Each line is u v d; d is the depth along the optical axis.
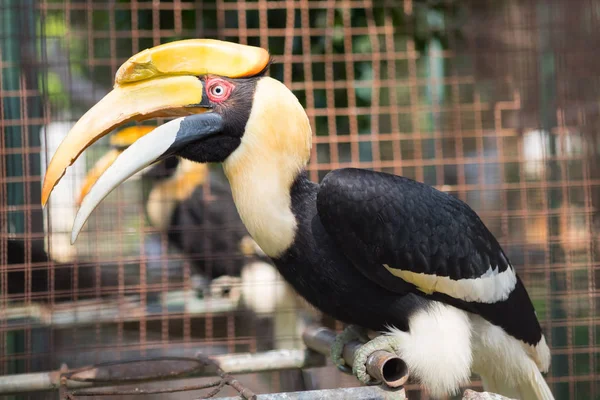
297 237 3.41
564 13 5.17
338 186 3.38
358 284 3.46
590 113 5.07
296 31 5.55
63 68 5.62
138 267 5.87
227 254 5.68
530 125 5.44
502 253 3.67
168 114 3.39
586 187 5.06
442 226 3.47
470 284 3.50
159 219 6.07
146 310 5.30
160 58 3.29
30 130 5.02
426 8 5.72
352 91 5.36
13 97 4.95
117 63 5.16
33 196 5.04
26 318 4.76
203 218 6.03
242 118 3.31
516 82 5.48
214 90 3.32
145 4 5.22
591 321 5.04
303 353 3.95
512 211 5.33
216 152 3.36
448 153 6.20
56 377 3.61
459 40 5.68
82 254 5.66
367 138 5.45
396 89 6.18
